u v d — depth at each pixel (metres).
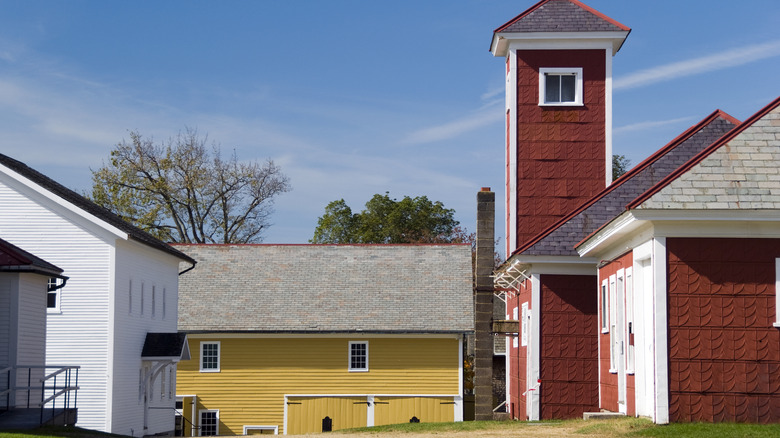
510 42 34.06
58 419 23.88
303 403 42.28
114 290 31.31
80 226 31.42
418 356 42.50
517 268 30.45
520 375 32.06
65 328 31.09
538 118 33.69
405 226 73.50
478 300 33.19
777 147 19.28
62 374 31.08
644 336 21.30
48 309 31.14
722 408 18.98
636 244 21.16
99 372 31.00
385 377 42.34
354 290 45.41
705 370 19.05
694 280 19.12
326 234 74.06
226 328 42.56
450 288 45.34
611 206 29.16
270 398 42.34
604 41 33.75
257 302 44.59
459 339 42.62
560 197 33.34
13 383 24.30
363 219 73.88
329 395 42.28
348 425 42.16
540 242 28.77
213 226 67.12
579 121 33.59
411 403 42.19
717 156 19.16
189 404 42.28
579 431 19.86
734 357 19.02
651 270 19.66
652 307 19.45
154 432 36.28
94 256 31.38
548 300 29.03
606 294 25.34
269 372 42.50
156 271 36.72
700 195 18.62
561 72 33.91
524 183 33.47
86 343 31.09
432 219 74.38
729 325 19.06
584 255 26.00
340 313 43.66
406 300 44.50
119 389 31.81
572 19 33.94
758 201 18.47
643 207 18.52
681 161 28.56
